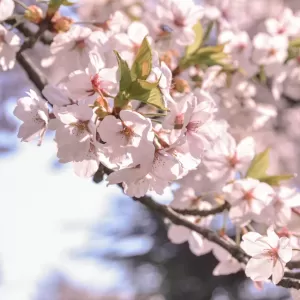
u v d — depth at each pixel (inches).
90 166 24.9
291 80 40.2
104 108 24.3
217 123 28.0
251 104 37.1
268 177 29.3
